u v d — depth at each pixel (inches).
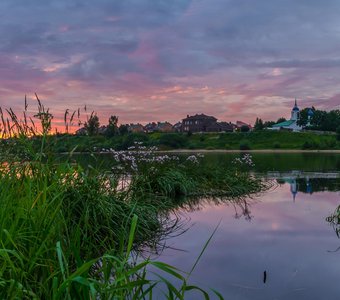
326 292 170.1
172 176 484.1
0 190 180.9
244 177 572.1
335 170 848.9
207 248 242.2
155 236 276.7
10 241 144.5
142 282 119.0
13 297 114.4
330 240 258.7
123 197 318.7
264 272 192.9
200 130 5807.1
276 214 357.7
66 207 230.2
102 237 244.4
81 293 123.7
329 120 5068.9
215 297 165.3
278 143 3821.4
